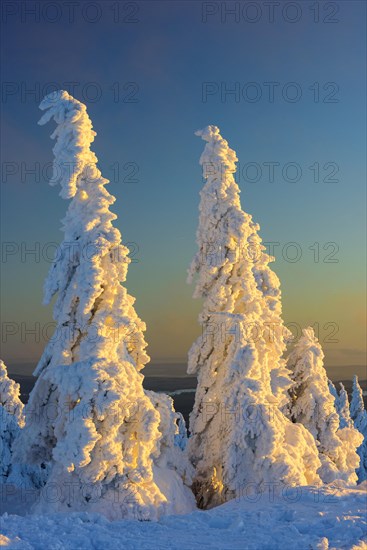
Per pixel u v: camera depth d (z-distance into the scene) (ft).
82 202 76.48
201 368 88.58
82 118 76.84
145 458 69.82
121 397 67.46
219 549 47.88
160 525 54.95
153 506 68.28
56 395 74.79
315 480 81.61
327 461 90.94
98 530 51.93
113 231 74.95
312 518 56.13
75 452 65.92
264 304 90.94
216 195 89.25
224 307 88.63
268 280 93.25
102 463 67.56
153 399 80.53
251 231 89.81
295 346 100.63
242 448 77.25
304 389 98.89
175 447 83.20
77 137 75.87
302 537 50.90
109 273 74.79
